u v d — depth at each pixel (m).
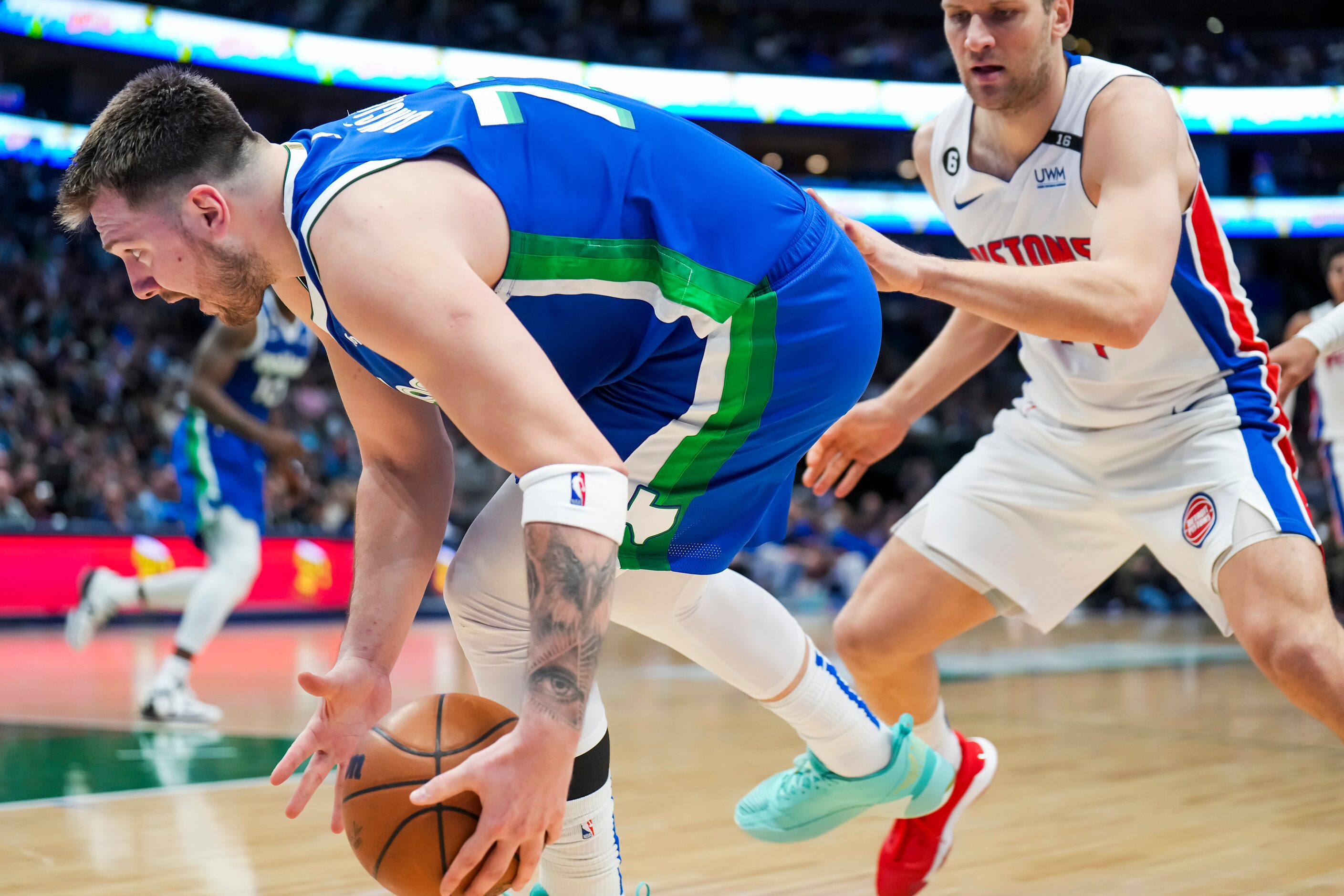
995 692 5.59
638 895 1.75
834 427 2.46
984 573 2.25
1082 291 1.66
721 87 18.14
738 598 1.83
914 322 22.59
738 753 3.78
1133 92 1.99
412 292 1.21
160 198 1.34
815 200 1.71
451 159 1.36
